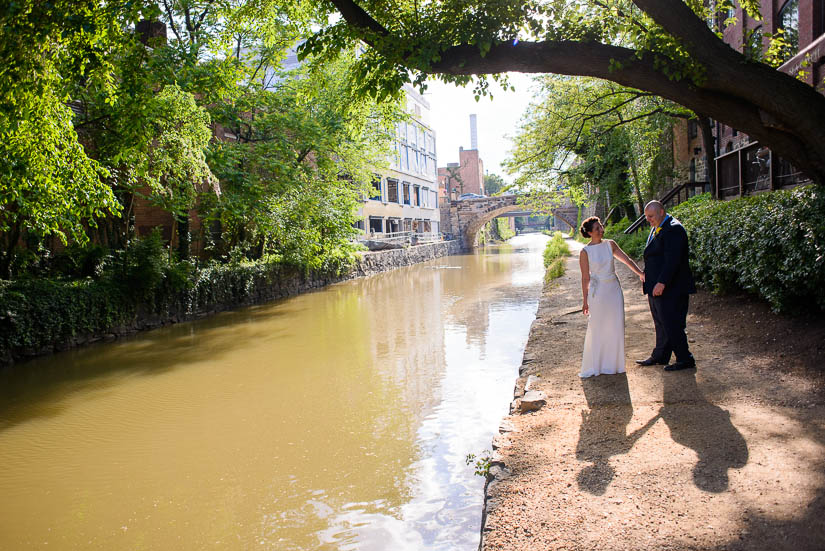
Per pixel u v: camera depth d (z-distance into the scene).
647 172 25.36
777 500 3.10
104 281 13.50
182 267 15.66
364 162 24.41
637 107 21.19
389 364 10.34
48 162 8.96
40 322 11.48
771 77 5.74
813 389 4.83
